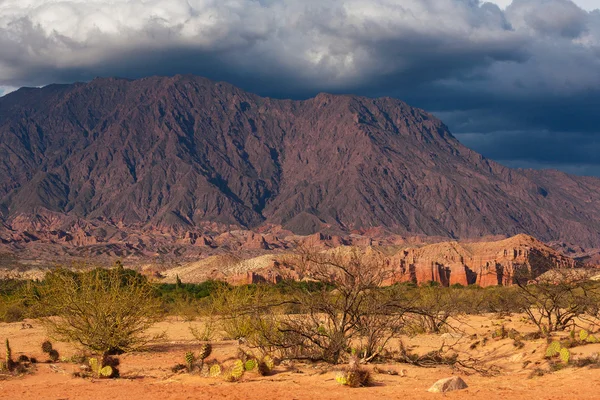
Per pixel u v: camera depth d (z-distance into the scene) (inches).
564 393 605.6
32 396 667.4
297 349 890.7
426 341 1167.0
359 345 934.4
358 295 882.1
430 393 629.9
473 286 4266.7
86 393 678.5
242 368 738.8
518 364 842.2
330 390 657.0
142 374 817.5
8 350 868.6
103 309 1023.6
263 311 979.9
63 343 1160.8
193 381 737.6
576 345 944.3
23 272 4315.9
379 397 615.2
